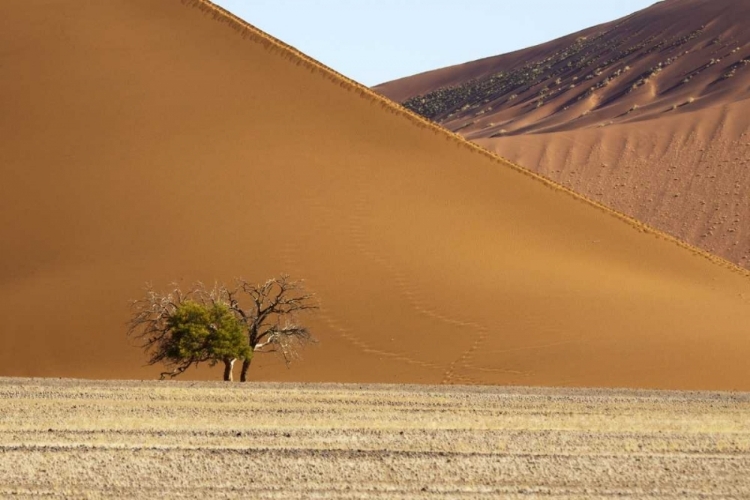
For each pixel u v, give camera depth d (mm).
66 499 24531
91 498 24672
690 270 81125
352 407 39281
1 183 76250
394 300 67750
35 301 66500
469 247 75188
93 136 81125
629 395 45781
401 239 74062
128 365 61750
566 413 39438
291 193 77188
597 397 44562
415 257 72312
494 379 59281
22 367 61969
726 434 34812
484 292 69375
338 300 67312
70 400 39656
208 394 42125
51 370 61531
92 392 42094
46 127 81688
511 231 79000
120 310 65375
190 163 79062
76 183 76438
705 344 63188
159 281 67875
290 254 71000
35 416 35500
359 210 76500
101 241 71875
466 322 66062
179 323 56469
